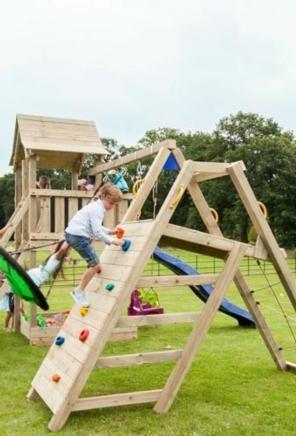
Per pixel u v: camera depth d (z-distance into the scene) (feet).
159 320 19.49
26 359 28.30
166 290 67.10
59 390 17.95
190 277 20.10
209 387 22.20
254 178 181.78
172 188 20.03
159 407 18.95
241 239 184.34
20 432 16.92
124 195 33.17
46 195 32.96
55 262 22.49
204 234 20.49
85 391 22.02
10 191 243.60
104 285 20.02
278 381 23.12
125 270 19.12
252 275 87.25
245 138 199.21
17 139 36.88
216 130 203.10
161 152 23.40
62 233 33.06
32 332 32.40
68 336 20.24
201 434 16.66
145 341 33.63
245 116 199.82
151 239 19.17
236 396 20.89
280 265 22.99
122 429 17.17
